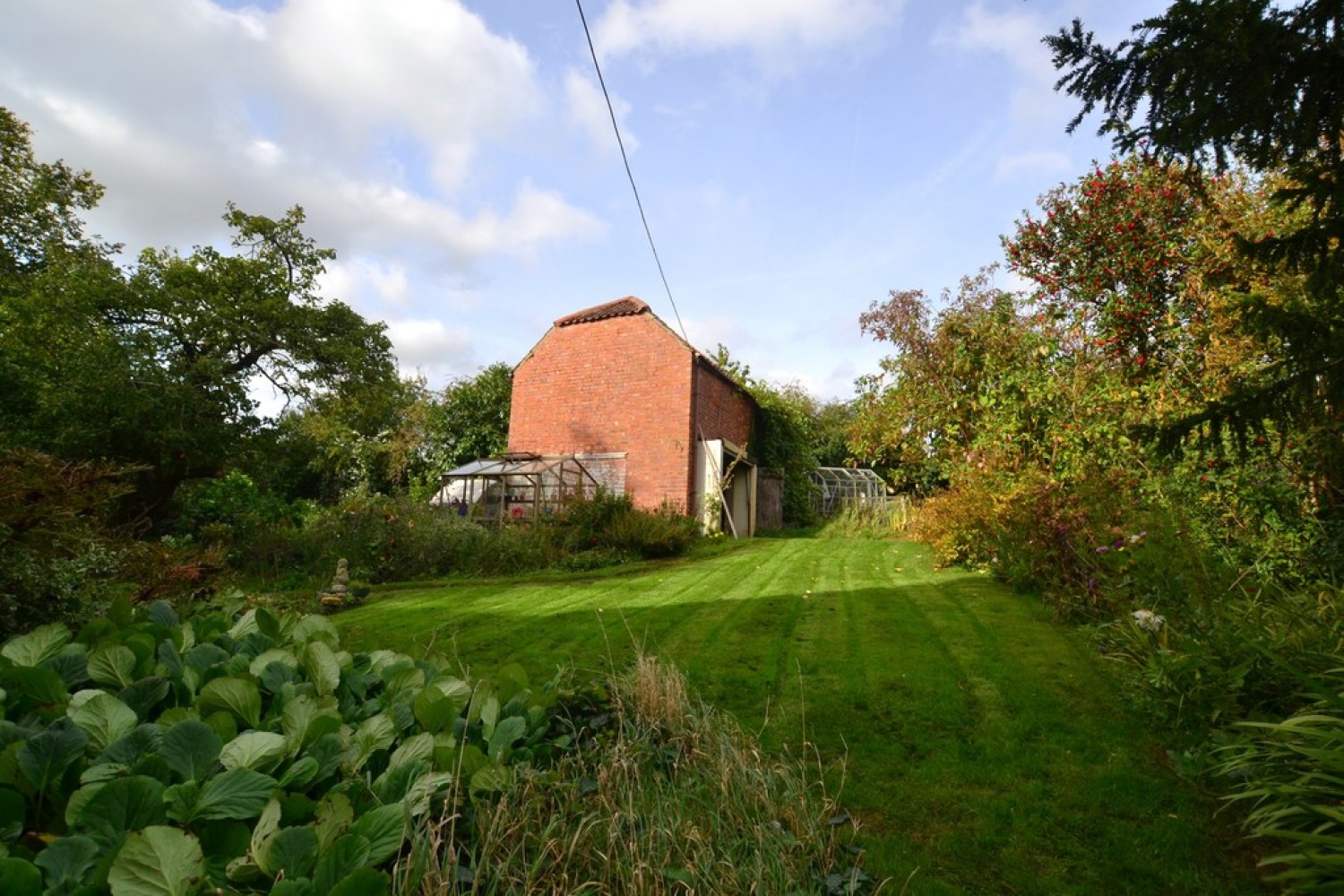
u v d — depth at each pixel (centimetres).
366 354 1742
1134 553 512
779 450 2078
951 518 906
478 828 199
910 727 370
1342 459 502
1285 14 289
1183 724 340
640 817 228
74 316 1309
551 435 1652
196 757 171
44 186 1531
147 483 1251
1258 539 549
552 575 1024
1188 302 830
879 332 1443
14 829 145
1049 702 395
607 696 329
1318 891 188
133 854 128
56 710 196
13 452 332
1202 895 228
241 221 1611
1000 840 263
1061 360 923
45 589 338
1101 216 940
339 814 161
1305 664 312
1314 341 354
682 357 1552
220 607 461
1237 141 341
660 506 1417
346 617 709
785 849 224
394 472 2238
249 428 1435
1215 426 402
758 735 333
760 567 999
